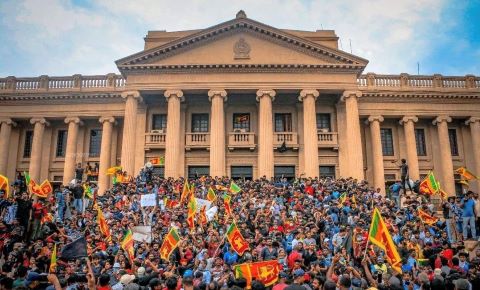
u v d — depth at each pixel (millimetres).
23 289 7801
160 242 16594
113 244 16547
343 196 23797
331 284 7250
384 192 38031
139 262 13000
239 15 36500
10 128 40312
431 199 30625
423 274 11633
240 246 14156
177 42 36188
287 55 36719
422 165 40656
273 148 37188
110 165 39438
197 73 36406
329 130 38938
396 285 8766
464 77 41188
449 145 40031
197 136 37656
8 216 19812
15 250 13695
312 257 14164
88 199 26688
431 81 41062
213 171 34750
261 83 36281
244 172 37531
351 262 13258
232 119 38844
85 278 10984
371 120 39750
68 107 40156
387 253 11062
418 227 20047
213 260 13625
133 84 36219
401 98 40188
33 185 22312
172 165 34625
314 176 34469
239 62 36250
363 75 40375
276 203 23344
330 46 38906
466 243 19281
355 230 14812
